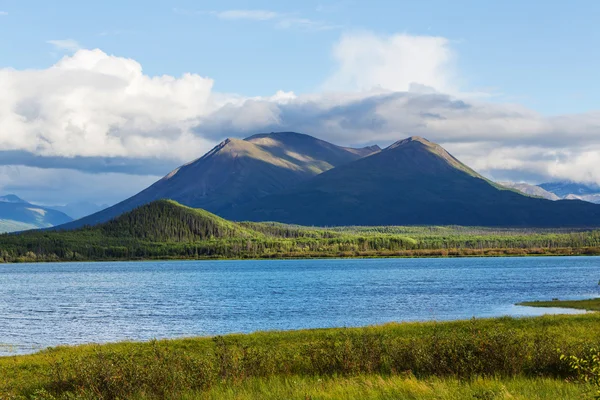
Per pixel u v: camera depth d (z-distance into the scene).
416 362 31.20
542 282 168.62
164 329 82.50
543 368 29.55
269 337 52.44
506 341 31.48
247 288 170.25
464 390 24.98
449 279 193.75
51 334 79.56
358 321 85.56
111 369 28.27
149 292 162.62
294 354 38.28
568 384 25.75
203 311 107.12
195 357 36.00
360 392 25.14
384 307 106.12
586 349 30.14
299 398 24.67
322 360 32.69
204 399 25.56
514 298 119.00
